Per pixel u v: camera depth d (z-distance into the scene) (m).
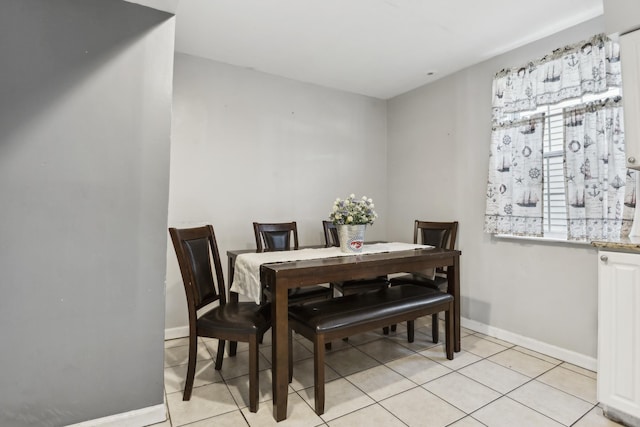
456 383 2.12
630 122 1.81
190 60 2.97
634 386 1.63
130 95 1.71
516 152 2.72
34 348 1.52
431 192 3.56
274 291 1.78
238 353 2.60
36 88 1.53
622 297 1.69
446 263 2.49
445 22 2.42
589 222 2.28
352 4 2.21
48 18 1.54
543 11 2.26
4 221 1.47
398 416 1.77
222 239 3.12
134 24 1.72
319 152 3.69
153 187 1.76
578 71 2.36
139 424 1.70
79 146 1.60
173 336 2.90
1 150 1.47
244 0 2.17
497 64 2.94
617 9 1.85
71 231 1.59
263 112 3.34
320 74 3.40
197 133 3.01
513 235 2.75
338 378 2.20
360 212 2.40
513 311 2.79
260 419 1.75
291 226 3.14
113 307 1.67
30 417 1.51
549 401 1.92
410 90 3.82
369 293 2.38
